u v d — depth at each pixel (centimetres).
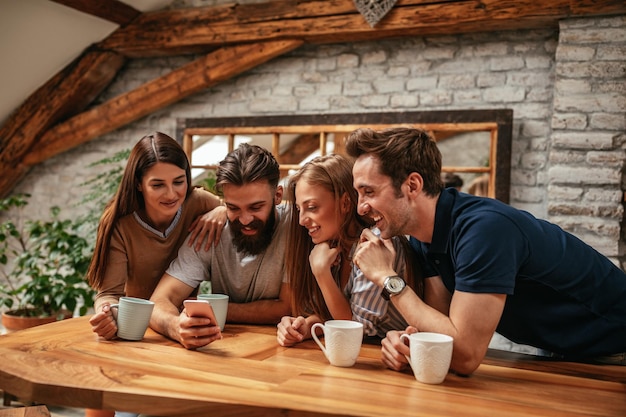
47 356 154
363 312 184
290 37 446
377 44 442
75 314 514
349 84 447
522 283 163
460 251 151
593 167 376
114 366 147
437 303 178
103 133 524
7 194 564
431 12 402
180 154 202
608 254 374
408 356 150
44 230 452
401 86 433
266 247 205
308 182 183
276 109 468
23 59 482
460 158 817
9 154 534
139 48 490
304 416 121
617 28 373
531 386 143
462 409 124
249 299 212
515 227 152
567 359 171
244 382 138
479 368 157
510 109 394
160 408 127
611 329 167
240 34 457
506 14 386
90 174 537
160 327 182
